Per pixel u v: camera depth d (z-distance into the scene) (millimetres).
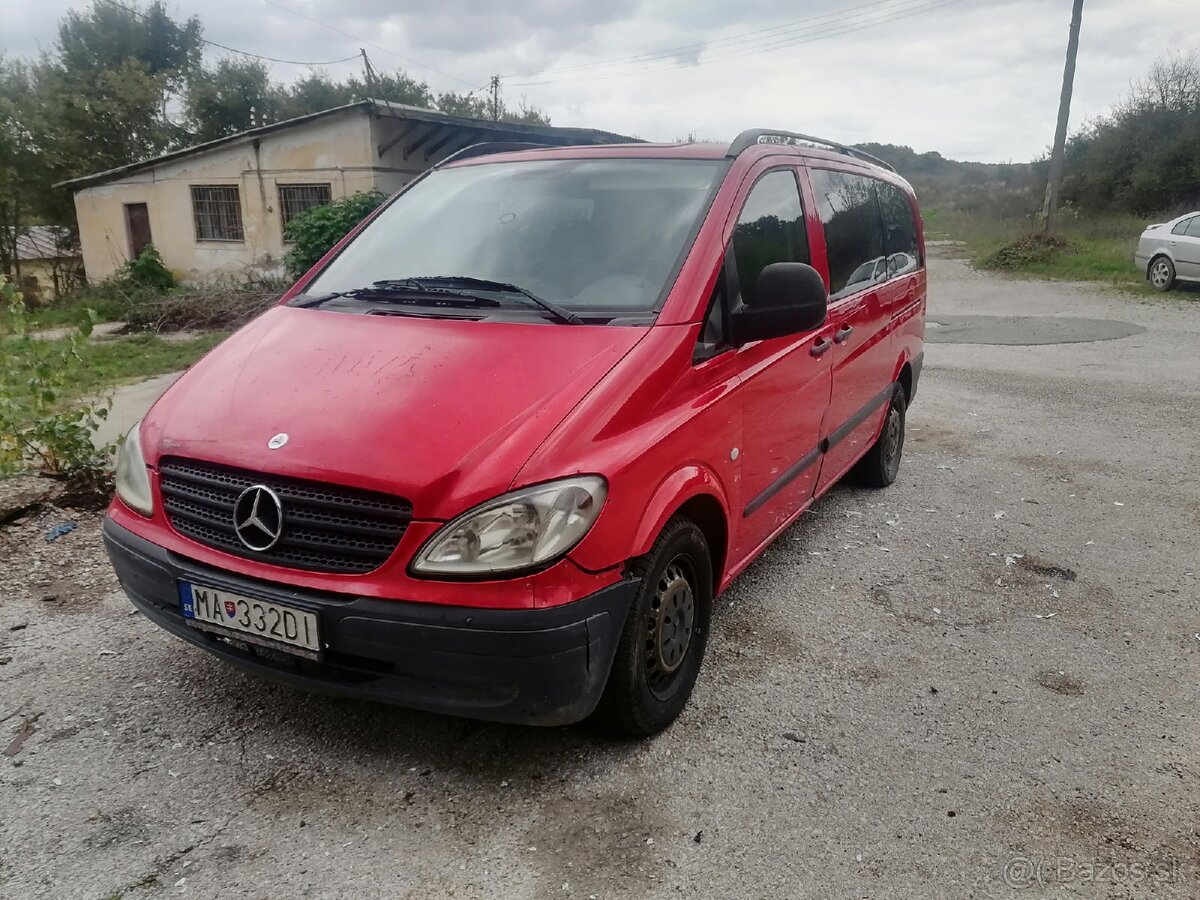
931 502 5465
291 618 2455
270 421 2627
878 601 4082
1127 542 4828
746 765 2838
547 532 2369
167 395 3021
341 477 2408
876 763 2867
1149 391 8602
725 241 3264
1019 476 5984
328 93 33750
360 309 3250
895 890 2330
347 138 17344
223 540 2607
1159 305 14805
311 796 2654
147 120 27047
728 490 3213
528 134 18578
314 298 3449
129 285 17547
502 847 2459
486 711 2439
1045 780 2801
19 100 25188
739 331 3127
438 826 2535
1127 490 5684
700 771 2803
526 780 2740
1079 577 4379
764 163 3750
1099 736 3049
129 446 2941
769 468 3615
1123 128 31125
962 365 10102
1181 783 2797
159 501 2758
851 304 4441
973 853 2473
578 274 3203
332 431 2527
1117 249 21500
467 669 2369
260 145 18125
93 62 30062
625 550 2553
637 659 2736
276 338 3113
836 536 4883
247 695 3176
